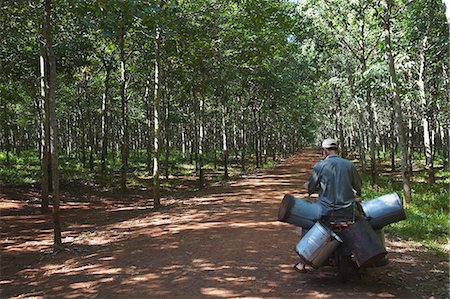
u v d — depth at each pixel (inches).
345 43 766.5
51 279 250.2
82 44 682.8
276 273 235.0
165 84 900.6
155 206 548.7
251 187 736.3
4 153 1285.7
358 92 728.3
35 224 466.6
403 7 589.6
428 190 634.8
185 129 1701.5
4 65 642.2
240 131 1749.5
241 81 1038.4
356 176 215.5
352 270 230.7
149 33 566.3
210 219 422.3
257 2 591.5
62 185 760.3
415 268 244.7
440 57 757.9
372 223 211.9
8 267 291.3
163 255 283.9
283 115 1748.3
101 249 321.4
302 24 752.3
